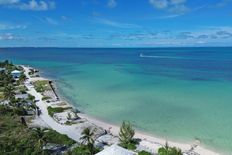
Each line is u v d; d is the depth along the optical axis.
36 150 36.59
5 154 34.25
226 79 100.12
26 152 35.72
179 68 144.62
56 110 59.94
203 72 124.12
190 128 49.88
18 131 45.00
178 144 43.22
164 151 37.31
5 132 44.50
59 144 41.97
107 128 51.00
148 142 43.09
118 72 131.00
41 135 39.00
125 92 81.38
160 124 52.59
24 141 39.38
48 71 144.50
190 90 81.31
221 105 63.19
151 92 79.88
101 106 66.56
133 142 42.66
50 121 54.41
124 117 57.62
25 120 54.56
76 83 101.31
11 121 50.62
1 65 147.75
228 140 44.12
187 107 62.69
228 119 53.50
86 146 37.97
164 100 69.94
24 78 105.75
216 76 109.06
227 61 185.50
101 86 93.00
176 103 66.56
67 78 115.62
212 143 43.25
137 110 62.16
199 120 53.75
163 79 104.75
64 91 86.69
